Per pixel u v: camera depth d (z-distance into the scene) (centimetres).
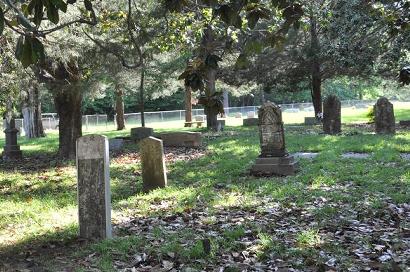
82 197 763
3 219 938
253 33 554
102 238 753
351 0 2473
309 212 852
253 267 594
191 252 649
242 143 2033
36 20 360
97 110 6462
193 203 987
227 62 2877
